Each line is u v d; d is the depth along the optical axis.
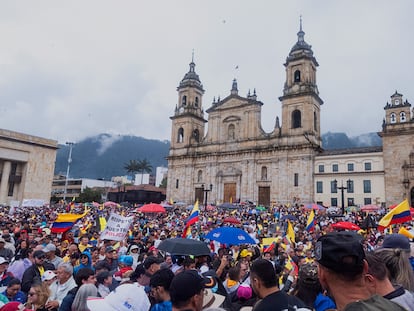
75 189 157.12
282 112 72.94
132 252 15.51
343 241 3.13
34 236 16.59
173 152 87.50
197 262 10.96
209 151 81.56
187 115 87.00
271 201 69.56
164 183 163.38
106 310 4.93
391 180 58.81
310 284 5.93
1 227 21.83
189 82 90.75
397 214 16.59
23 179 77.56
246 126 77.50
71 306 6.89
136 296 5.12
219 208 61.81
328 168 65.94
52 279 8.57
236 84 82.75
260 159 73.81
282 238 20.05
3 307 6.70
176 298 4.26
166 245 9.51
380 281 4.05
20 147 76.69
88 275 7.76
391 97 61.94
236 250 15.22
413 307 3.87
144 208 30.27
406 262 5.25
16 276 10.41
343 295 3.05
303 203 65.75
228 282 8.63
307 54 73.62
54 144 83.19
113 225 15.60
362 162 62.81
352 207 55.88
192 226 28.58
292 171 68.81
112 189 123.62
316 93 73.00
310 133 68.38
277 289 5.08
